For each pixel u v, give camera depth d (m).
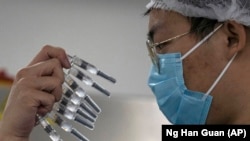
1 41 2.65
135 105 2.18
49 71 1.07
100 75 1.11
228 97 1.04
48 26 2.70
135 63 2.73
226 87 1.04
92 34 2.73
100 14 2.76
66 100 1.07
